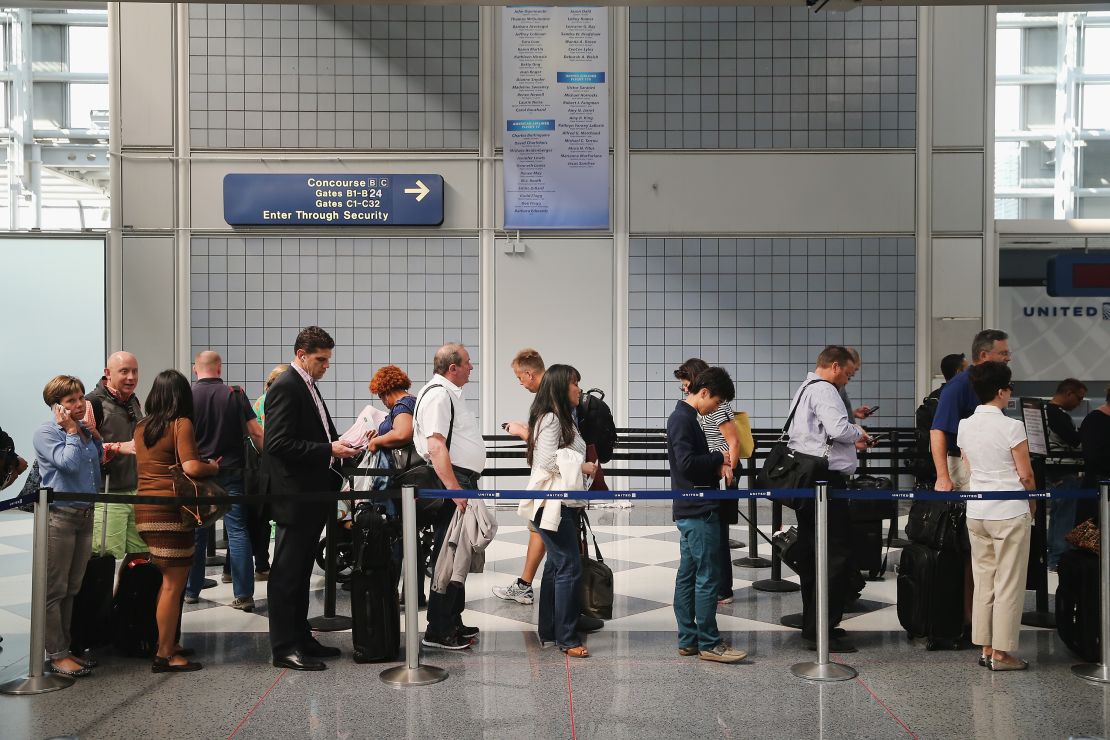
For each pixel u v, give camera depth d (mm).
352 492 4617
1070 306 9945
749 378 9812
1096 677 4473
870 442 6387
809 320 9781
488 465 9820
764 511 9633
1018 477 4570
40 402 9719
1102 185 10164
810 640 5016
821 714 3982
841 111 9734
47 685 4371
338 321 9797
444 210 9797
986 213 9734
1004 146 10188
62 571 4570
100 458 5188
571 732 3783
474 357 9805
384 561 4812
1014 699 4180
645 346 9805
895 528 6902
